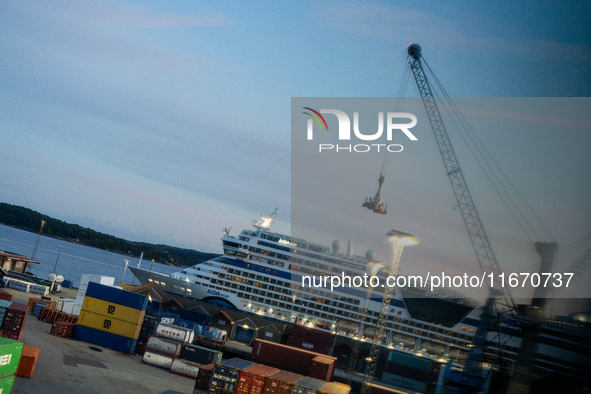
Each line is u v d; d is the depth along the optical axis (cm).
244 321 8825
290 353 5962
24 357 3847
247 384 4369
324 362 5747
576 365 7519
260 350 6056
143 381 4656
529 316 7569
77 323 5959
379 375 8256
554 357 7575
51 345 5153
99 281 7450
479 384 8481
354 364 8262
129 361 5422
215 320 8981
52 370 4228
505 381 8562
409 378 7894
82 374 4347
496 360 8788
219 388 4397
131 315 5884
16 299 7525
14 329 4559
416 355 8894
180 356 5562
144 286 9138
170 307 9031
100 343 5862
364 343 8388
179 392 4588
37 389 3656
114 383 4322
